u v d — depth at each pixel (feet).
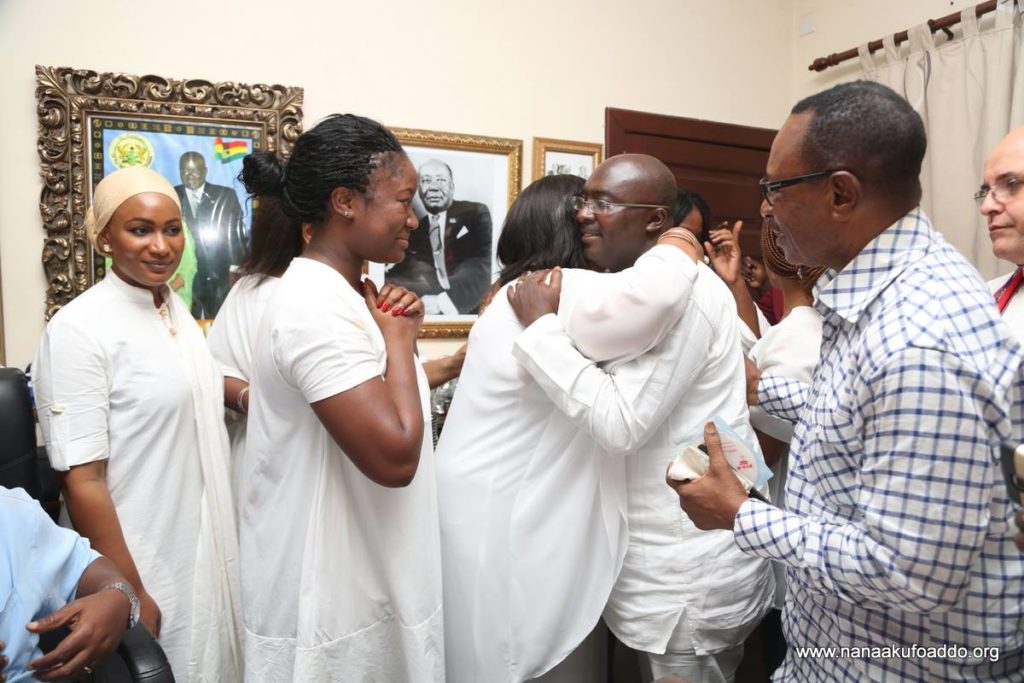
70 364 4.51
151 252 4.75
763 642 6.46
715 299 4.40
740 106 11.19
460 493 4.60
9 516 3.71
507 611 4.47
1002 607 2.71
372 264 8.95
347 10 8.66
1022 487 2.48
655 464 4.46
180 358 4.98
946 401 2.43
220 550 5.06
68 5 7.47
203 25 8.01
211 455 5.04
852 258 2.94
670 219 4.60
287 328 3.54
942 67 9.04
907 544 2.48
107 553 4.51
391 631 4.00
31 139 7.42
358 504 3.87
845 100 2.80
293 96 8.23
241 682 5.19
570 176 5.12
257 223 5.64
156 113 7.70
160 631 4.75
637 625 4.53
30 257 7.50
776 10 11.37
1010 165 4.52
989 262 8.51
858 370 2.74
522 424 4.49
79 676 3.57
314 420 3.77
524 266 4.89
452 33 9.23
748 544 3.00
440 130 9.23
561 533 4.44
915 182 2.84
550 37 9.81
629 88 10.37
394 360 3.73
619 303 3.96
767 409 4.44
